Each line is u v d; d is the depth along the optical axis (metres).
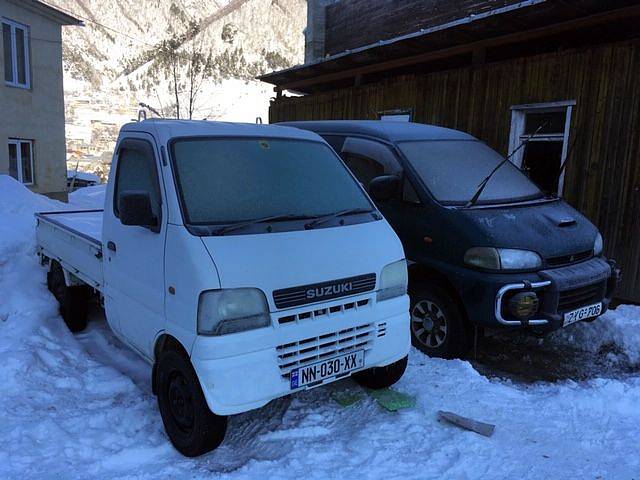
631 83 6.48
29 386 4.06
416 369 4.56
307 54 15.67
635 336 5.18
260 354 3.06
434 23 11.06
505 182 5.46
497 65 8.07
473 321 4.48
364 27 13.49
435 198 4.96
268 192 3.64
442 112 9.03
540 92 7.51
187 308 3.07
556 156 7.54
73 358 4.67
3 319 5.38
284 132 4.20
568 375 4.75
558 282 4.34
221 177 3.56
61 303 5.52
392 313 3.66
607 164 6.80
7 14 15.89
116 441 3.45
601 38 8.05
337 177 4.09
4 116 15.95
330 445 3.42
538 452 3.40
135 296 3.68
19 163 16.84
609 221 6.82
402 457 3.30
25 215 7.95
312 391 4.14
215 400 2.96
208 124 3.95
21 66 16.81
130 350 4.96
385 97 10.22
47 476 3.04
